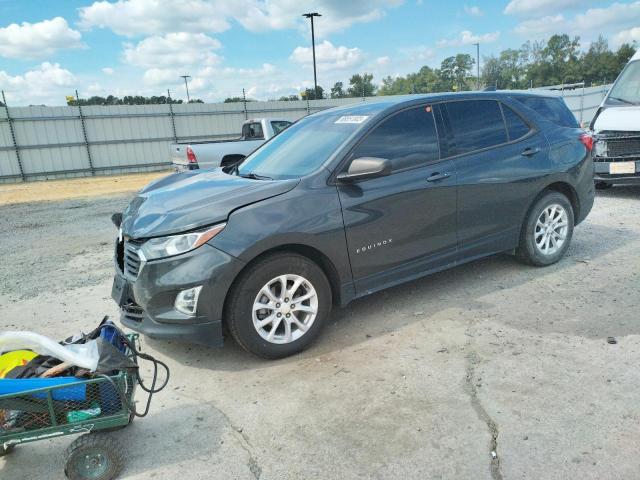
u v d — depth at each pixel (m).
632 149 7.82
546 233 5.06
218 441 2.75
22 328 4.45
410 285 4.89
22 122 21.62
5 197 16.02
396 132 4.14
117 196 14.47
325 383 3.25
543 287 4.60
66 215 11.19
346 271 3.81
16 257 7.19
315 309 3.68
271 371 3.47
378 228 3.91
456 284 4.83
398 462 2.48
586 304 4.16
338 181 3.77
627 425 2.63
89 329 4.36
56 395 2.40
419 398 3.00
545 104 5.20
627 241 5.86
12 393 2.35
